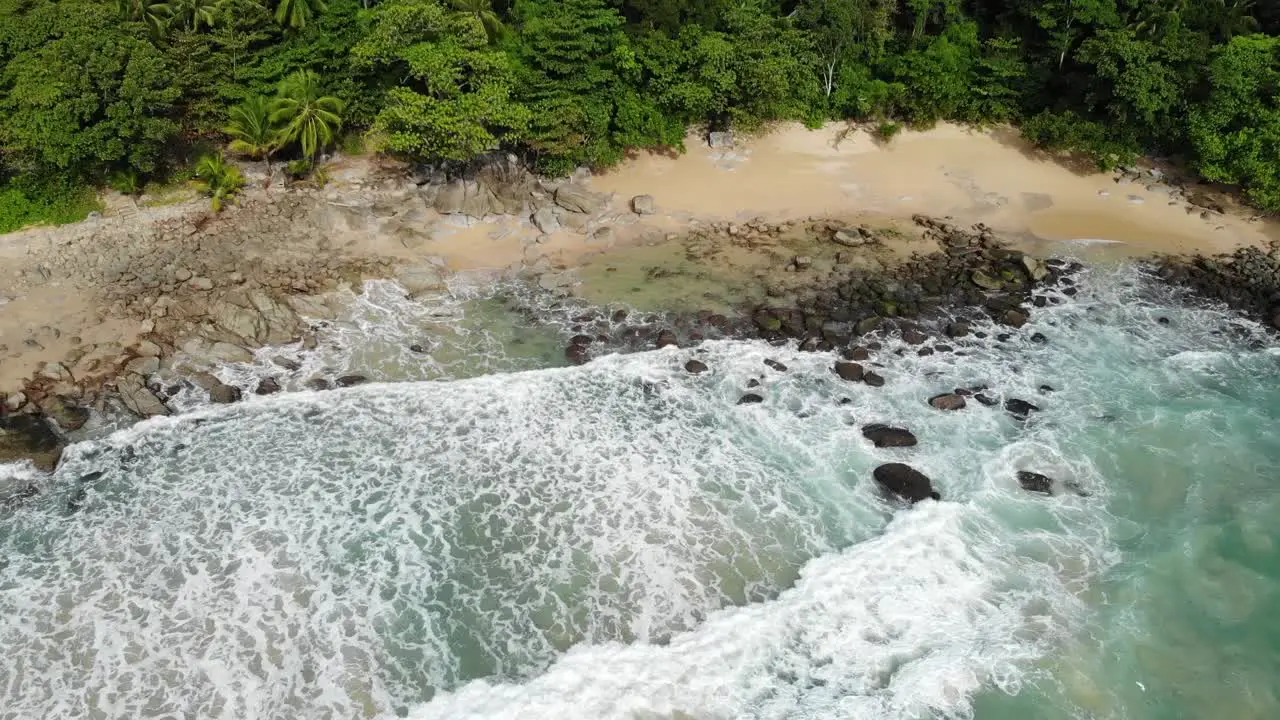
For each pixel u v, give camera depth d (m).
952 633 21.62
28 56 34.84
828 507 25.39
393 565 23.41
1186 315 34.50
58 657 20.75
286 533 24.30
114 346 30.66
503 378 30.61
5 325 31.16
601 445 27.66
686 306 34.91
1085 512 25.12
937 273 37.09
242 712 19.69
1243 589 22.61
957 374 31.00
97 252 35.06
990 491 25.80
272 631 21.53
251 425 28.28
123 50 35.31
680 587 22.84
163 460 26.80
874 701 19.95
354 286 35.09
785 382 30.48
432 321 33.81
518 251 38.19
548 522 24.78
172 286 33.69
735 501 25.56
